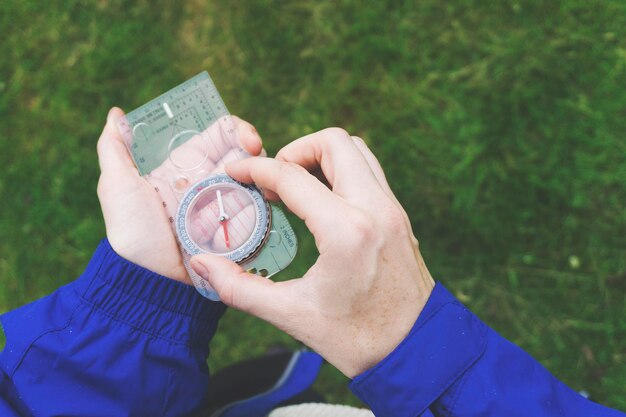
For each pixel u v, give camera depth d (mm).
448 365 416
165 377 473
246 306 444
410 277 430
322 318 432
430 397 414
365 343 428
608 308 714
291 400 599
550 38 745
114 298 470
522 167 732
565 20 743
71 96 752
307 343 438
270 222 490
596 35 740
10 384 463
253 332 728
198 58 757
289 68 754
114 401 460
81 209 744
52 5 760
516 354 426
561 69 740
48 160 748
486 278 725
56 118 750
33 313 470
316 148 458
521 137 736
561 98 738
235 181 492
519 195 730
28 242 739
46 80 754
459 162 736
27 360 458
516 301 720
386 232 429
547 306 718
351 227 423
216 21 760
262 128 748
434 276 725
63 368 457
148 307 473
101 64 756
